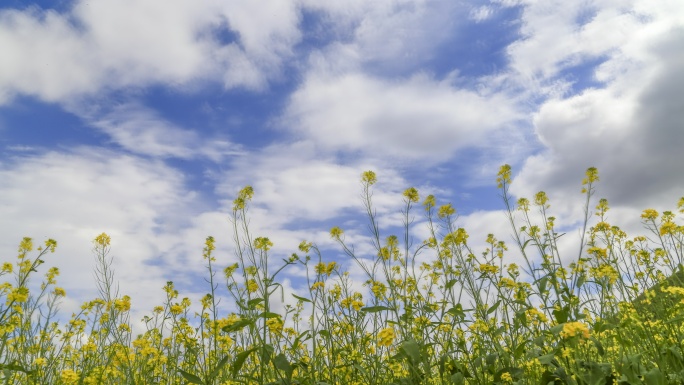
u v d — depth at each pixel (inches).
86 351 54.0
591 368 31.8
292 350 38.0
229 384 39.6
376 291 46.3
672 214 49.1
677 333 36.4
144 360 51.6
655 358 34.4
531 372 36.2
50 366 49.4
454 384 35.4
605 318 39.4
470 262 46.0
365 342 43.5
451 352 39.0
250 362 44.5
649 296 42.8
